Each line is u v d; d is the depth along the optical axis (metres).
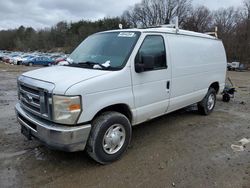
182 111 7.26
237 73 31.12
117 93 3.89
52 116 3.42
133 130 5.57
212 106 7.02
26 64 36.66
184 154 4.39
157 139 5.06
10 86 12.77
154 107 4.64
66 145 3.42
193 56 5.68
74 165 3.95
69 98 3.31
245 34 49.19
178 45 5.17
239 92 12.02
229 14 57.22
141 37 4.31
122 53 4.17
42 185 3.42
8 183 3.45
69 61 4.60
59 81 3.49
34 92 3.71
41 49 97.25
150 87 4.47
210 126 5.96
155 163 4.05
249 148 4.72
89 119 3.55
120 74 3.91
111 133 3.93
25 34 106.75
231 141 5.05
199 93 6.13
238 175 3.73
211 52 6.53
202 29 54.59
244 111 7.60
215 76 6.80
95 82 3.57
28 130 3.89
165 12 58.56
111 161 4.00
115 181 3.54
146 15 61.25
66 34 95.00
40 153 4.34
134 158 4.20
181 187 3.41
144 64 4.08
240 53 47.91
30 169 3.82
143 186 3.42
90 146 3.72
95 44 4.71
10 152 4.38
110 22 65.38
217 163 4.09
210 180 3.58
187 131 5.57
